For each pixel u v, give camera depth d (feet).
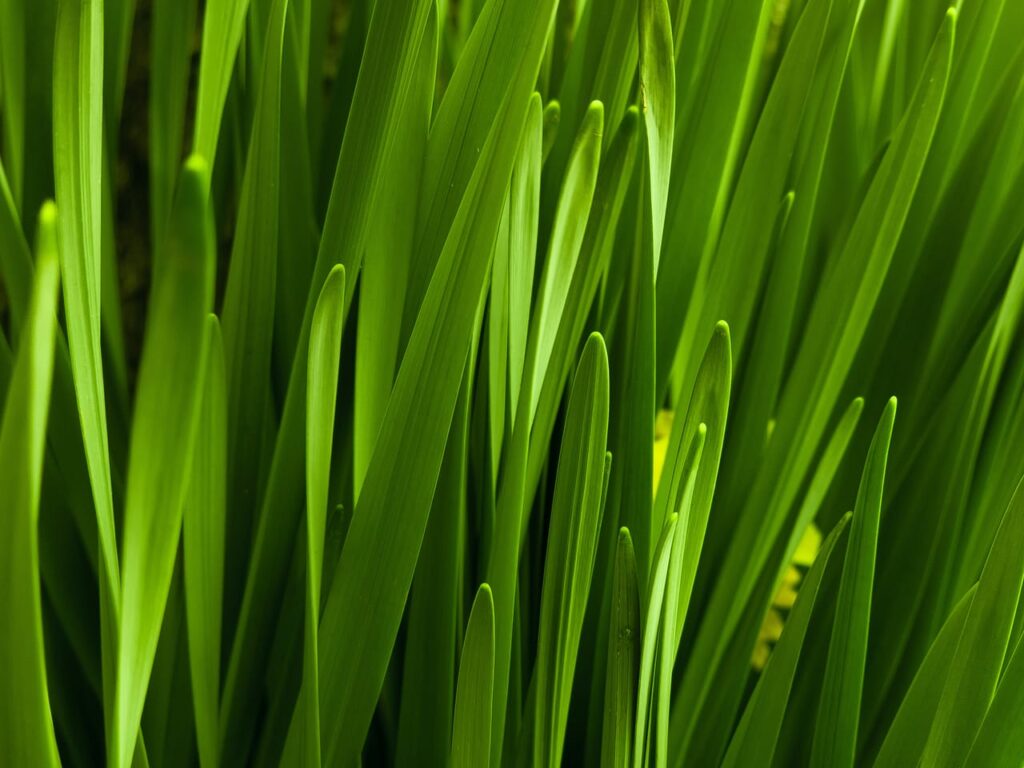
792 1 1.78
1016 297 1.57
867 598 1.44
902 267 1.77
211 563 1.40
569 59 1.66
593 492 1.32
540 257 1.59
